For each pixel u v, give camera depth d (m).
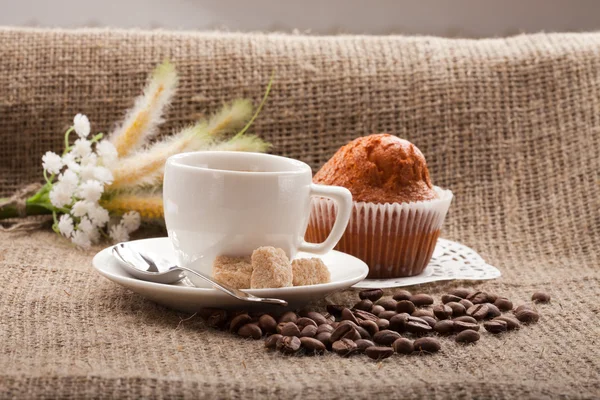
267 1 1.60
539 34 1.13
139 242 0.87
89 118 1.08
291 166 0.83
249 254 0.81
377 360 0.76
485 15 1.62
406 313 0.80
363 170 0.89
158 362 0.75
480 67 1.09
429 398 0.72
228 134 1.08
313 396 0.71
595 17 1.60
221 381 0.72
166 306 0.82
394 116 1.08
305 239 0.92
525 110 1.08
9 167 1.07
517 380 0.73
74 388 0.71
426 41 1.12
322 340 0.77
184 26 1.60
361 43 1.11
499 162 1.07
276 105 1.08
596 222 1.02
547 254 1.00
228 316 0.79
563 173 1.06
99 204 0.99
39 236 1.00
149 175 0.97
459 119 1.08
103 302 0.83
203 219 0.81
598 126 1.06
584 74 1.08
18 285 0.85
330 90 1.08
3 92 1.07
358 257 0.89
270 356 0.76
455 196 1.06
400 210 0.88
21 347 0.76
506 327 0.80
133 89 1.08
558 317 0.83
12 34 1.09
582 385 0.73
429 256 0.90
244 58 1.09
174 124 1.08
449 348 0.78
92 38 1.09
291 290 0.79
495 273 0.90
